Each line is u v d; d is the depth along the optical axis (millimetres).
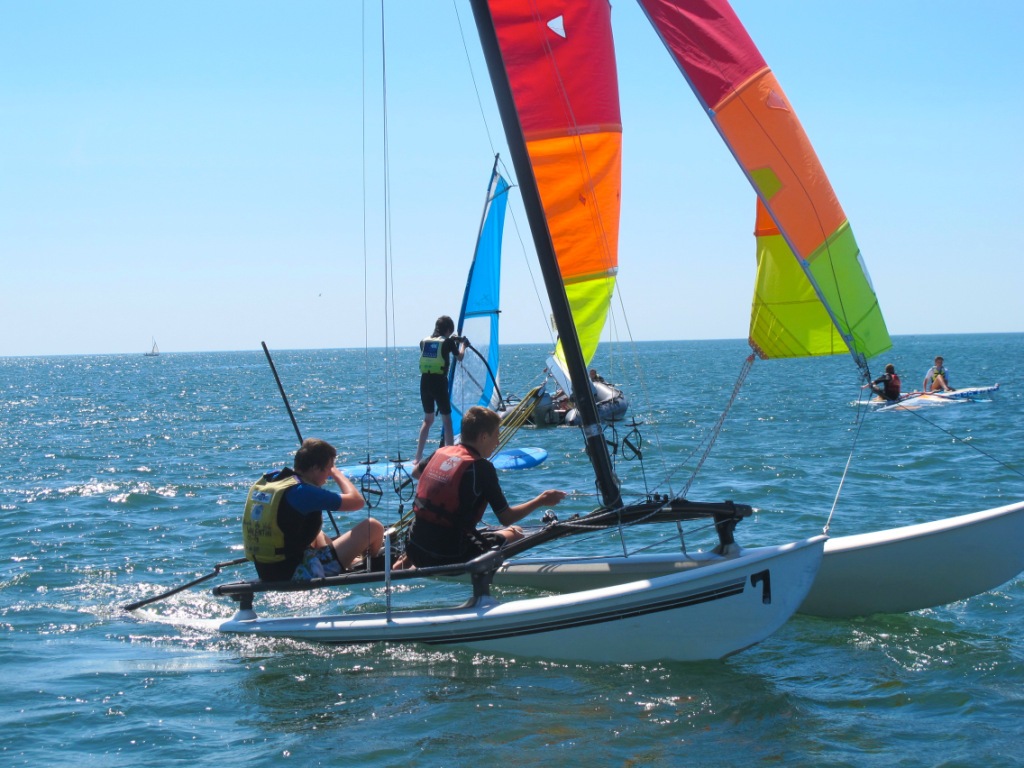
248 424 26078
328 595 7809
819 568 6270
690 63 6113
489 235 13062
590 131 7121
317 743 4867
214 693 5559
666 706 5316
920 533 6465
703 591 5855
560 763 4629
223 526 10688
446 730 5004
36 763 4668
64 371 109188
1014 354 84188
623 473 14133
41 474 15609
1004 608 6973
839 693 5504
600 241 7293
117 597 7746
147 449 19516
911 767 4578
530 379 49281
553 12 6910
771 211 6109
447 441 11820
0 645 6457
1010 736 4914
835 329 6301
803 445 16812
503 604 6184
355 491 6684
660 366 70625
